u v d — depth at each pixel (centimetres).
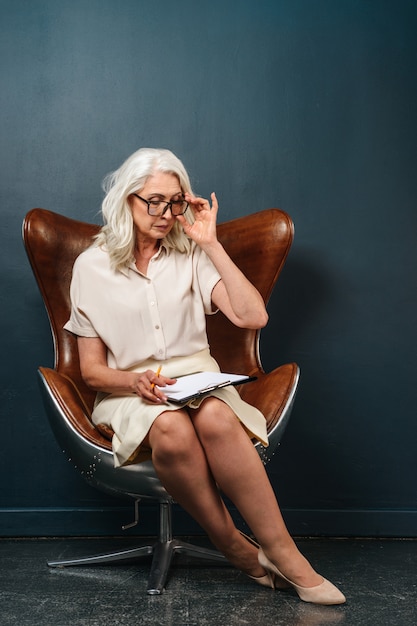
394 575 241
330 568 249
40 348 292
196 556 243
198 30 294
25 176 291
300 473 294
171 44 294
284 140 295
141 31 293
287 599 213
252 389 249
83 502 291
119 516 289
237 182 294
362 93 295
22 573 241
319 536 292
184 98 293
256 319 227
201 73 294
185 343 234
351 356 296
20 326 291
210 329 269
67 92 292
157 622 197
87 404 253
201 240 229
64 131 292
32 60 291
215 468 204
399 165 296
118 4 293
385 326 296
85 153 292
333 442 295
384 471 294
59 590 223
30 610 207
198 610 205
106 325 232
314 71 296
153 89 293
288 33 295
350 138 295
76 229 265
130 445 207
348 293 296
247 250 264
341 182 296
